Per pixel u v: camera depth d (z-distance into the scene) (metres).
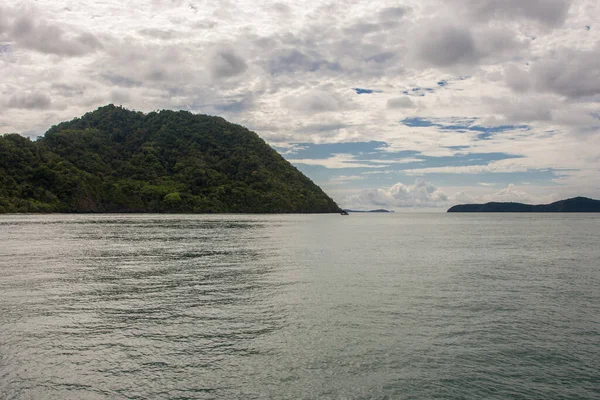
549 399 12.41
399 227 122.69
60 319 19.28
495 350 15.91
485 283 28.92
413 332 17.77
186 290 25.75
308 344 16.23
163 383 12.97
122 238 62.81
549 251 52.00
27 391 12.39
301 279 29.70
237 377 13.41
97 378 13.25
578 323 19.42
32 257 40.28
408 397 12.36
